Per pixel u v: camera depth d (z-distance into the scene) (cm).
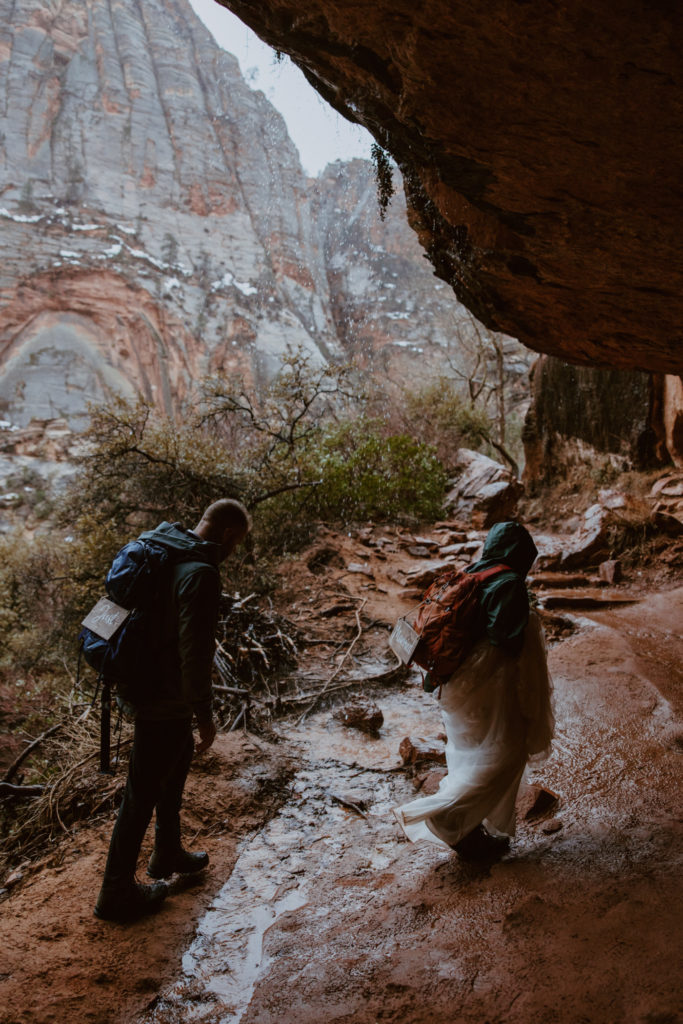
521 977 233
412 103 312
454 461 1320
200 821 354
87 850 328
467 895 282
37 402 6244
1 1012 227
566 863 298
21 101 7506
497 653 291
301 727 476
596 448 1146
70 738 462
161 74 8706
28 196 7069
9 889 313
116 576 265
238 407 963
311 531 910
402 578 788
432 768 406
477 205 383
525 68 270
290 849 336
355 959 249
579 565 868
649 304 454
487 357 2017
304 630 639
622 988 224
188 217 8012
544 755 314
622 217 357
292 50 328
